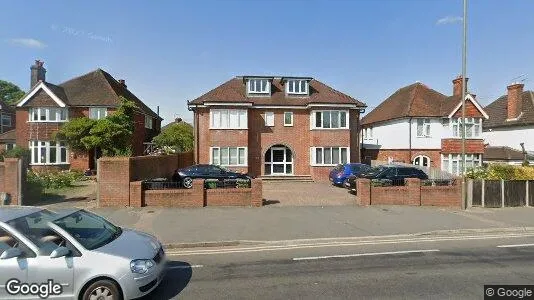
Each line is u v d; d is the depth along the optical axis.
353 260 7.35
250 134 25.19
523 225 11.02
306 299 5.23
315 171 24.67
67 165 27.55
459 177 14.77
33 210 5.50
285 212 12.42
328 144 24.81
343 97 26.41
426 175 17.28
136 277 4.93
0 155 23.27
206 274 6.47
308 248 8.43
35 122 27.00
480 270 6.64
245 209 12.88
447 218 11.84
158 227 10.09
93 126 24.62
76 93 29.33
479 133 27.03
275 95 25.98
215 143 24.17
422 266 6.90
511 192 14.45
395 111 29.95
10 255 4.61
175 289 5.70
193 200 13.18
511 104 33.34
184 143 31.05
